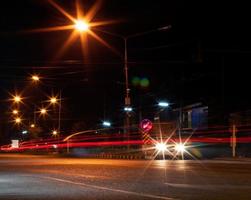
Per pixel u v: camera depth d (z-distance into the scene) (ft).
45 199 51.21
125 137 186.60
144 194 53.67
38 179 75.51
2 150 328.29
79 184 66.28
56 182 69.97
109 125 281.33
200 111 217.77
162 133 192.75
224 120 201.77
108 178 74.74
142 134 163.02
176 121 230.68
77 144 258.16
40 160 146.20
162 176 76.74
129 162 123.65
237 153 148.56
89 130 280.92
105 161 131.85
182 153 153.28
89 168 99.19
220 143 176.14
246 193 53.62
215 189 57.62
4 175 84.33
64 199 50.72
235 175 77.30
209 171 86.58
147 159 144.87
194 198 49.80
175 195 52.42
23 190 60.29
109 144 228.22
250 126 176.45
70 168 100.42
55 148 264.52
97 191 57.36
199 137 186.50
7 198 52.47
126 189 59.00
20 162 132.46
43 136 338.54
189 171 87.04
